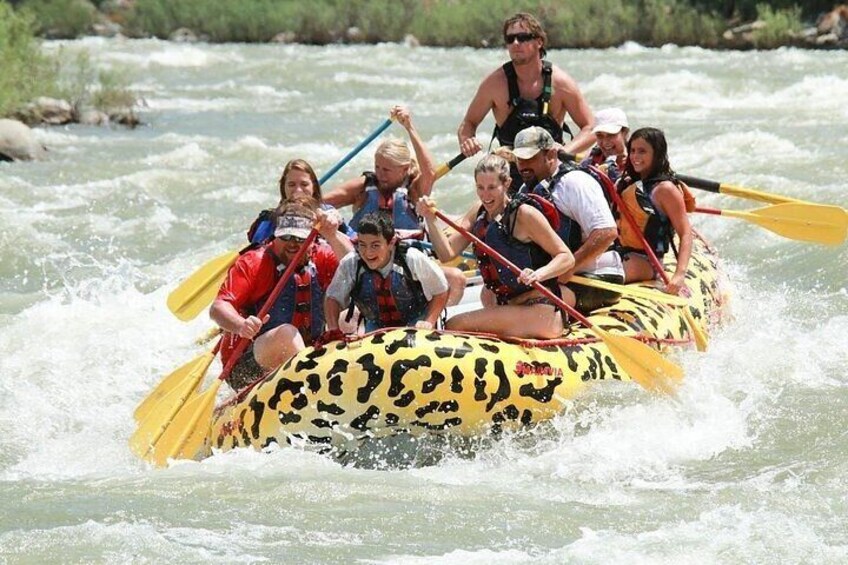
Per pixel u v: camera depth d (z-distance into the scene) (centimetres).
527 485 1973
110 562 1670
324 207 2342
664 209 2552
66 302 3284
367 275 2125
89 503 1903
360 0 11531
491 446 2106
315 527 1797
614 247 2578
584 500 1912
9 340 2906
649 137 2534
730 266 3459
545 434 2131
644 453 2109
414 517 1836
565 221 2303
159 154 5381
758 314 2939
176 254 3844
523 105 2872
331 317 2141
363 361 2045
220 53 10212
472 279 2753
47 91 6475
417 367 2047
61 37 11812
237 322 2120
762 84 7175
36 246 3841
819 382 2450
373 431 2055
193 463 2083
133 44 10975
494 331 2208
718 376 2431
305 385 2058
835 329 2791
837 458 2077
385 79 8244
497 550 1722
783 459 2084
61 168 5012
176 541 1745
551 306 2239
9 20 6738
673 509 1867
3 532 1773
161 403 2206
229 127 6297
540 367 2138
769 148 4956
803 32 10144
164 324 3048
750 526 1778
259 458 2064
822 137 5209
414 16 11431
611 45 10612
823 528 1781
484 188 2219
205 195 4619
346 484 1958
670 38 10475
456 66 9112
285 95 7625
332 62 9206
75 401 2553
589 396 2173
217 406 2319
